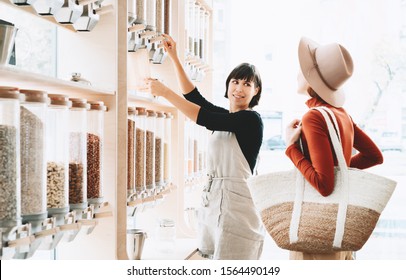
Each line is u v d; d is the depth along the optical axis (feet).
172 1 10.57
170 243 9.46
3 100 4.79
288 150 7.42
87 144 6.67
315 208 7.13
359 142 8.68
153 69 10.59
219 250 8.88
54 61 7.96
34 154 5.30
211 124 8.76
